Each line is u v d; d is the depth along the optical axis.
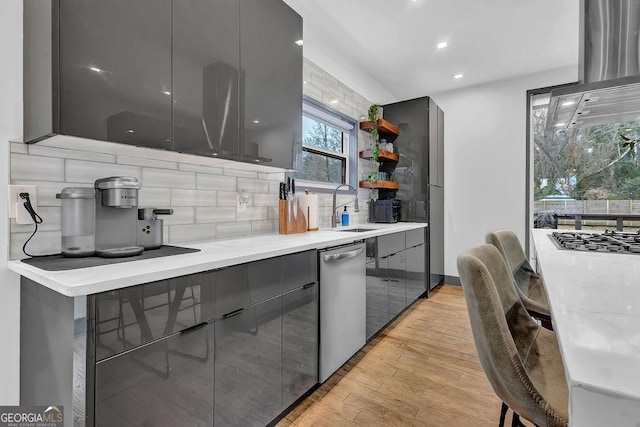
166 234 1.56
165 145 1.25
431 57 3.06
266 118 1.73
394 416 1.53
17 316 1.13
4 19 1.10
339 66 2.95
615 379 0.37
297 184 2.53
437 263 3.75
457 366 2.00
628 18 1.76
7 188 1.09
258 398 1.32
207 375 1.11
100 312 0.83
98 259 1.12
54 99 0.96
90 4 1.04
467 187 3.84
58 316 0.91
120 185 1.18
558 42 2.78
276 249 1.39
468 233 3.84
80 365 0.81
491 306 0.80
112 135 1.09
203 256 1.19
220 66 1.47
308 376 1.64
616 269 0.97
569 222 3.39
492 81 3.64
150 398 0.93
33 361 1.06
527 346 1.11
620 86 1.51
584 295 0.70
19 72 1.12
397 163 3.65
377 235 2.34
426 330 2.57
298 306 1.56
